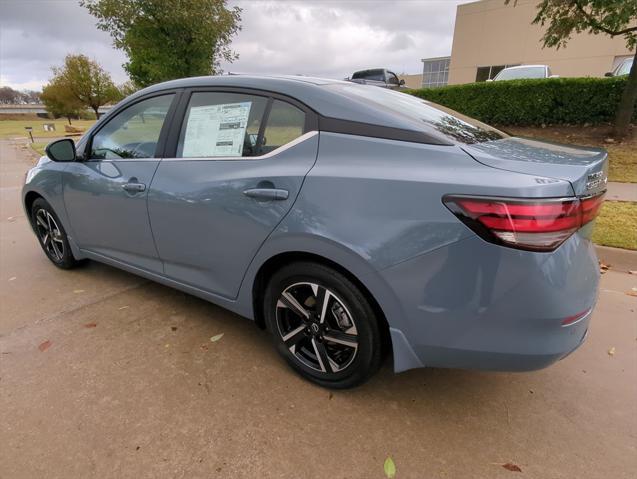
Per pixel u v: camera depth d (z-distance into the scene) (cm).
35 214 388
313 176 197
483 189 159
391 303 183
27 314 304
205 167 242
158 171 264
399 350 190
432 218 167
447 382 233
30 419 203
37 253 438
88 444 189
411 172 177
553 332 165
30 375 236
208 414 207
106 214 304
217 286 253
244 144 232
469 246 162
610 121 934
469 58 2402
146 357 253
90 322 293
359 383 214
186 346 264
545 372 243
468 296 166
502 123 1062
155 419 204
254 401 216
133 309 312
